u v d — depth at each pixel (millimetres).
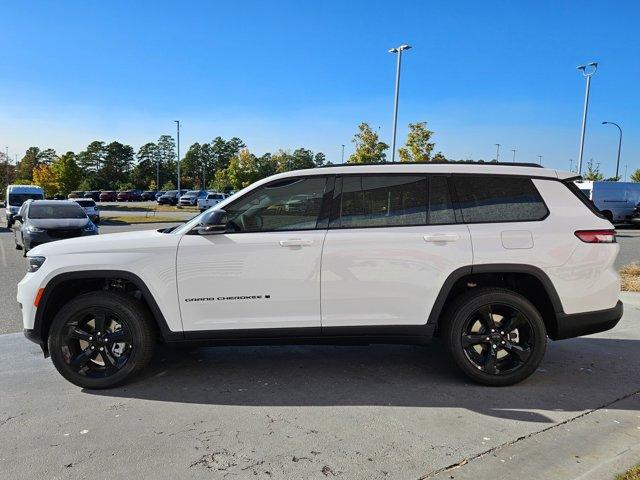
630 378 4609
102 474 3055
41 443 3436
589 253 4340
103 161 121125
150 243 4332
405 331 4324
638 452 3221
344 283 4266
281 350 5422
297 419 3789
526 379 4570
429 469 3094
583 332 4410
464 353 4363
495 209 4406
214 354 5297
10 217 25109
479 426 3660
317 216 4375
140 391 4340
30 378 4680
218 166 133125
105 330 4395
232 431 3604
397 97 30312
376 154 36062
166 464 3168
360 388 4383
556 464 3135
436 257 4262
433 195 4406
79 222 13867
